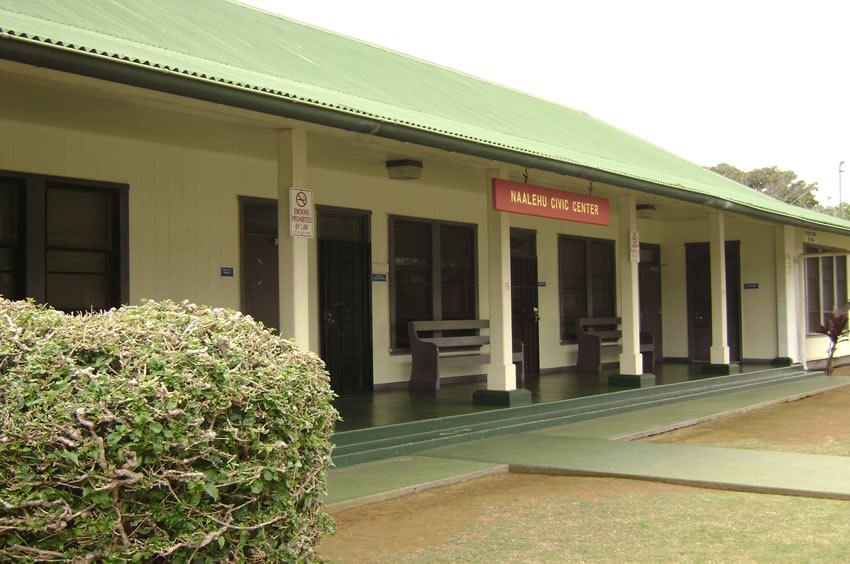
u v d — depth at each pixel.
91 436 3.66
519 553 6.00
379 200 14.08
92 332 4.00
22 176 9.52
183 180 11.11
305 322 8.84
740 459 9.19
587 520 6.86
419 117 9.56
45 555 3.61
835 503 7.35
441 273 15.30
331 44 13.34
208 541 3.90
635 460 9.15
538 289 17.55
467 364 14.70
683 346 21.06
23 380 3.71
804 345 20.34
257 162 12.02
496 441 10.46
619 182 12.17
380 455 9.37
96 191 10.34
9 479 3.56
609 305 19.69
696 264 20.97
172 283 10.94
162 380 3.88
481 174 13.46
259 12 13.27
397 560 5.88
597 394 13.30
